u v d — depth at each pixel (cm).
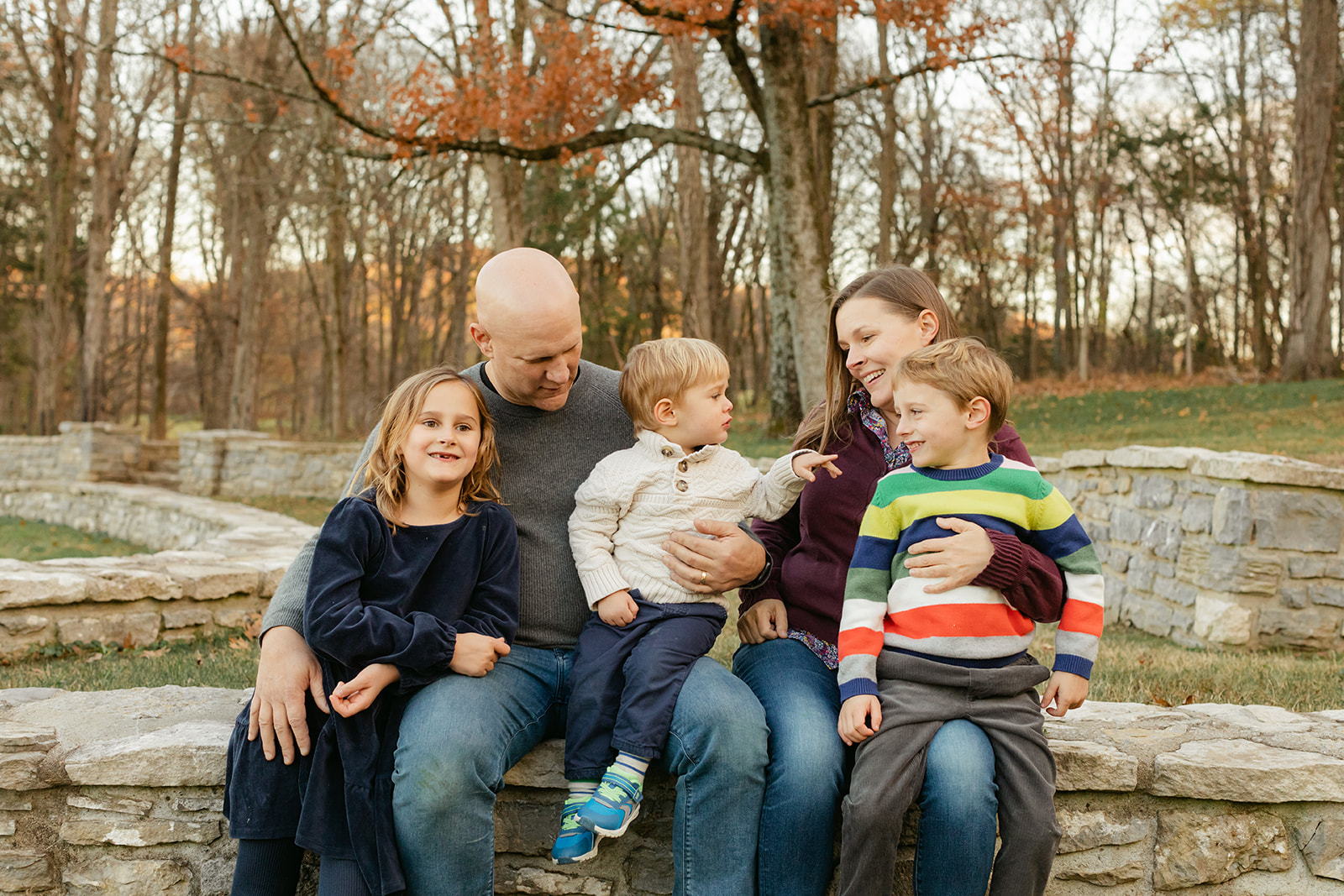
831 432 244
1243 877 228
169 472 1894
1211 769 223
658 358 236
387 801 199
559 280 226
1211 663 459
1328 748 237
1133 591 638
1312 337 1977
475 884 199
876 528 210
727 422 239
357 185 2103
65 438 1856
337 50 1243
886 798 192
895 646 205
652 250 2844
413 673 207
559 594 239
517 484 243
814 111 1505
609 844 234
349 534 210
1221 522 541
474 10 1489
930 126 3030
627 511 233
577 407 251
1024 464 217
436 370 225
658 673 210
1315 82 1973
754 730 202
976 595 200
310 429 4672
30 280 3144
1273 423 1386
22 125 2752
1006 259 3200
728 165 2850
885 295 234
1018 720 200
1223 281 4056
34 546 1256
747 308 3672
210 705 269
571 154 1246
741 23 1112
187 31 2209
